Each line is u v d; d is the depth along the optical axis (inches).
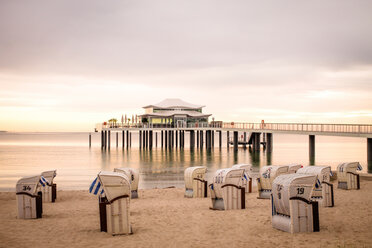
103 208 496.7
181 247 424.5
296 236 446.0
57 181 1385.3
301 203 463.5
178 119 3427.7
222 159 2406.5
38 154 2901.1
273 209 493.0
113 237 473.4
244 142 3395.7
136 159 2433.6
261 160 2326.5
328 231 466.9
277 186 480.7
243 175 647.1
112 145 4832.7
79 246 437.1
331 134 2022.6
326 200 638.5
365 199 720.3
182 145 3656.5
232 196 637.9
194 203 744.3
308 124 2202.3
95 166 1984.5
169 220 568.1
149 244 439.2
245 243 429.4
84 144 4950.8
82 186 1251.2
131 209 679.7
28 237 481.1
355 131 1850.4
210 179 1378.0
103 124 3747.5
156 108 3489.2
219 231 489.4
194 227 516.7
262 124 2691.9
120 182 487.2
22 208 602.2
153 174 1608.0
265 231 476.7
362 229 476.7
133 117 3575.3
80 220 587.2
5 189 1179.9
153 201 793.6
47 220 589.0
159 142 5703.7
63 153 3041.3
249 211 613.9
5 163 2134.6
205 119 3486.7
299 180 463.8
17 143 5265.8
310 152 2236.7
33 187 610.9
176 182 1349.7
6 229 526.3
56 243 451.5
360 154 2940.5
